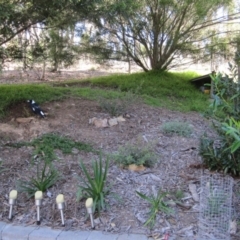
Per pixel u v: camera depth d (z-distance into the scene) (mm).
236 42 6801
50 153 3359
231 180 2559
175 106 5637
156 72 7727
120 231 2320
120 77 7535
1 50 4113
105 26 6500
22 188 2752
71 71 8570
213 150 2988
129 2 4602
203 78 7000
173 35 7164
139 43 7473
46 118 4246
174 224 2365
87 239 2252
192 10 6727
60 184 2846
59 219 2479
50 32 5828
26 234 2338
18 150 3441
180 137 3930
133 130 4102
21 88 5594
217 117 2953
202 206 2365
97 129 4066
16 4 3795
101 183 2621
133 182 2881
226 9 6844
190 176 2977
